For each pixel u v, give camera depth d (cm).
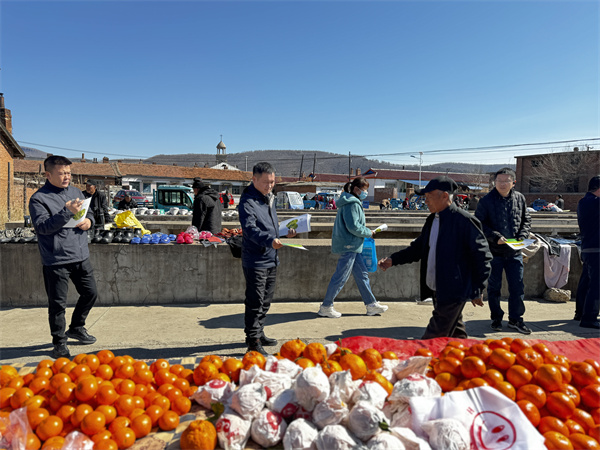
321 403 188
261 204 393
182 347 415
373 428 175
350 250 510
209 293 592
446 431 176
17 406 209
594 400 212
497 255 484
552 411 206
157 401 211
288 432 182
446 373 229
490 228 481
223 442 183
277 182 5300
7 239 568
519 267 477
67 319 505
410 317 530
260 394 196
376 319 520
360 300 616
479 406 195
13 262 562
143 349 408
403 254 375
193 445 179
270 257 390
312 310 557
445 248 325
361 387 199
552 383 212
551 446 184
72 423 196
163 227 1110
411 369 231
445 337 325
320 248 607
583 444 187
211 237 623
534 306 597
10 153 1936
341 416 183
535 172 4444
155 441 192
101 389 205
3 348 409
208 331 464
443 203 328
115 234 632
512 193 486
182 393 229
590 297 489
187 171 5050
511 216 479
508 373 221
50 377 236
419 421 186
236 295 595
